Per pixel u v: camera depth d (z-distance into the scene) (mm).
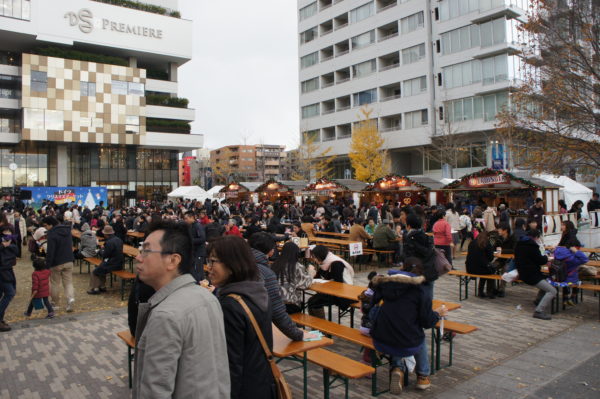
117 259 9562
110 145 47406
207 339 1896
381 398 4426
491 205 21578
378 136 42531
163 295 1988
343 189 24781
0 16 39594
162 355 1760
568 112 13773
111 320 7500
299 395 4566
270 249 4984
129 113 46312
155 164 50906
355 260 13656
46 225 8125
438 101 40219
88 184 46812
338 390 4656
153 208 23781
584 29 13266
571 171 16094
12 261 6984
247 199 34750
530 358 5422
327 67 52562
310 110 55312
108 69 45250
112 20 45750
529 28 15070
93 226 17531
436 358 5168
